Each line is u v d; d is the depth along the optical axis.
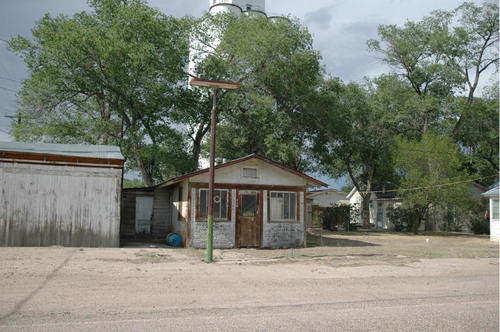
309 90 30.56
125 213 22.25
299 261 13.77
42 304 6.97
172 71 27.23
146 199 23.75
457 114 36.72
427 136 30.56
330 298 8.12
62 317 6.23
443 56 36.91
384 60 38.34
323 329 5.94
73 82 26.42
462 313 7.04
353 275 11.13
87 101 29.56
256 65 28.16
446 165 29.38
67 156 15.70
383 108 35.50
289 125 29.62
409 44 37.03
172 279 9.74
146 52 24.81
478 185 36.72
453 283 10.15
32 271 9.98
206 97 29.25
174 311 6.79
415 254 16.55
